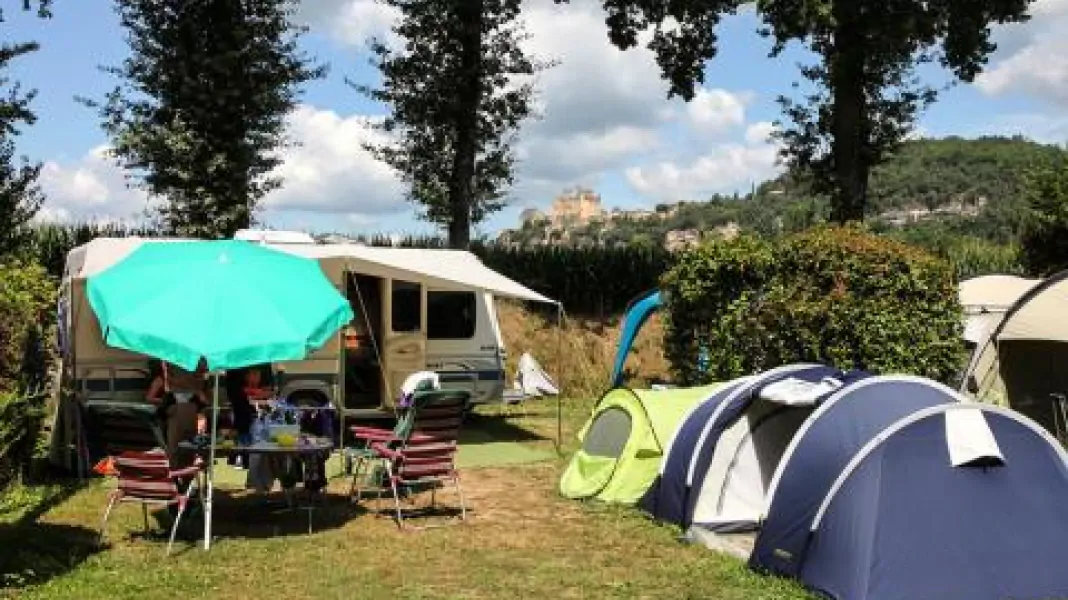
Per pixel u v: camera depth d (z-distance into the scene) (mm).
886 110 22125
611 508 9977
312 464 9461
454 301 15000
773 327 13477
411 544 8555
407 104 20312
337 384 13648
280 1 19734
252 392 12336
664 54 22641
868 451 7086
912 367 12891
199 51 19000
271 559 8000
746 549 8391
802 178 23312
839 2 19984
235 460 11977
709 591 7250
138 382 12227
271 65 19734
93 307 8383
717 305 14578
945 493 7059
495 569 7820
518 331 21922
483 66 20266
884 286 13094
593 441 11023
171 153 18938
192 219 19125
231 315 8016
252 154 19609
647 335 22844
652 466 10172
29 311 10414
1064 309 12352
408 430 9344
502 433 15344
